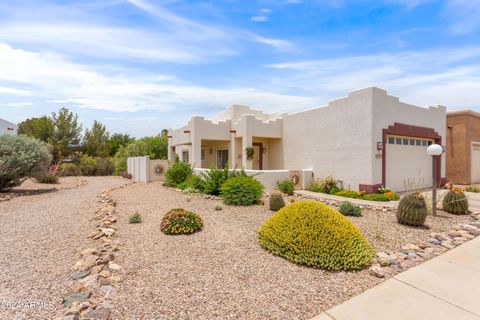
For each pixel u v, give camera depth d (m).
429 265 4.27
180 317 2.84
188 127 16.72
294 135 15.09
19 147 11.90
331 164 12.79
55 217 7.25
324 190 12.19
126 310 2.94
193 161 15.48
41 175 14.69
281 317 2.88
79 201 9.88
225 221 6.86
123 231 5.93
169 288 3.44
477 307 3.08
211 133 16.02
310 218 4.63
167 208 8.50
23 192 12.15
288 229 4.63
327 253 4.11
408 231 6.10
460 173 16.28
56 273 3.83
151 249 4.82
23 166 11.66
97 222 6.64
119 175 24.52
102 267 3.92
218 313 2.93
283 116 15.97
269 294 3.34
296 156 14.92
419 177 13.63
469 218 7.43
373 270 3.88
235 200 8.98
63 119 28.64
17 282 3.56
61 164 25.73
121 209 8.38
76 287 3.33
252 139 16.33
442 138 14.77
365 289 3.50
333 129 12.69
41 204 9.24
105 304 3.01
